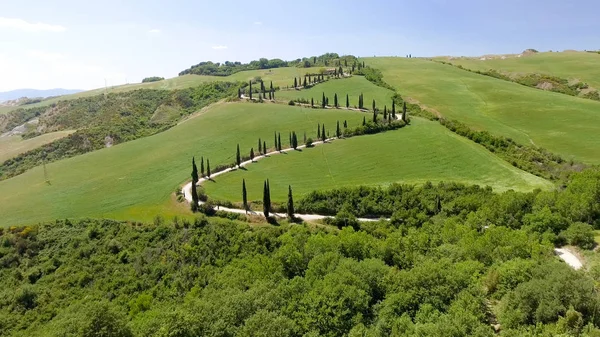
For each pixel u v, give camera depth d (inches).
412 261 2097.7
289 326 1469.0
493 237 2058.3
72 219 3784.5
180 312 1626.5
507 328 1275.8
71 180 4761.3
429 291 1533.0
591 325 1111.0
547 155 4365.2
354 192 3772.1
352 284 1658.5
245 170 4648.1
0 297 2682.1
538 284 1312.7
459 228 2437.3
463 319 1234.6
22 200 4308.6
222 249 3056.1
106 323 1595.7
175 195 4170.8
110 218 3750.0
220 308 1631.4
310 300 1605.6
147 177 4712.1
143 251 3154.5
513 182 3786.9
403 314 1433.3
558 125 5226.4
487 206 2891.2
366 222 3459.6
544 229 2234.3
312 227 3395.7
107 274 2923.2
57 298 2684.5
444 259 1834.4
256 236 3127.5
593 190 2322.8
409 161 4439.0
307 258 2297.0
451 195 3516.2
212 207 3826.3
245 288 2126.0
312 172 4436.5
